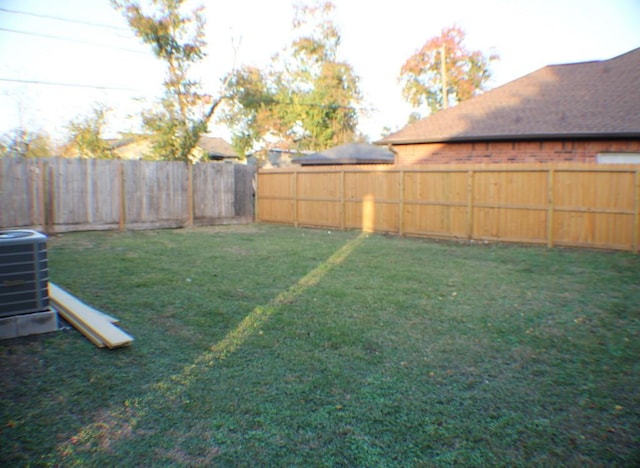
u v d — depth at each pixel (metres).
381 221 12.17
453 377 3.51
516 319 4.89
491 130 11.91
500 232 10.34
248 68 23.56
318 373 3.56
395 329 4.56
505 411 3.02
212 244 10.04
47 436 2.69
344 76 36.34
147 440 2.66
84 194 11.85
